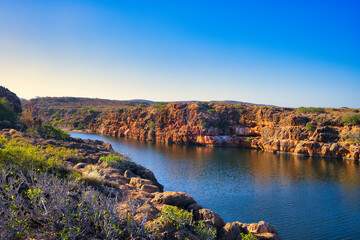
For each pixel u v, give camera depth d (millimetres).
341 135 63875
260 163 53219
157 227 8836
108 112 129125
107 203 8422
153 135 100938
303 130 69250
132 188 16141
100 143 45219
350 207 26891
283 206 26969
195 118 93125
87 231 7586
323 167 49219
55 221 7359
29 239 6613
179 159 56812
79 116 137250
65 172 13328
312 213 24984
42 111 152000
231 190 32844
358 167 49531
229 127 88062
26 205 7738
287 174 42875
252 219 23453
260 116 84250
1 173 8492
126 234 8094
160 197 12727
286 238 20000
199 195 30594
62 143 30406
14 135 27297
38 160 13023
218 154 65938
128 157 30266
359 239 19953
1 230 6621
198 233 9461
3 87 55344
